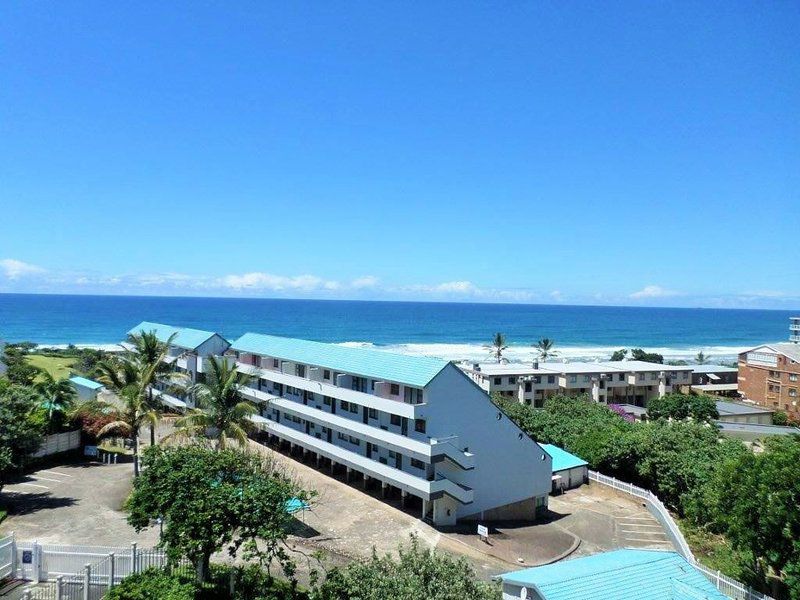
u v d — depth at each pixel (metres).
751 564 35.28
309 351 57.75
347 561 34.06
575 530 45.34
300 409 54.81
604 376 104.38
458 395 44.91
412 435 44.59
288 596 23.27
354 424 48.28
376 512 43.88
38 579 25.23
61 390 51.88
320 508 43.91
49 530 34.19
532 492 49.12
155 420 45.00
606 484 56.56
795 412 105.75
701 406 88.88
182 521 20.94
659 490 51.81
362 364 50.25
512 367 105.38
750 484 31.34
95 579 24.19
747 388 117.75
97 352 126.38
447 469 43.97
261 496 21.86
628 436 57.19
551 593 22.95
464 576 18.98
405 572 18.84
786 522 28.47
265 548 33.47
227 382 42.59
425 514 43.38
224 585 23.39
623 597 23.39
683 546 39.47
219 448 40.69
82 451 52.41
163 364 56.19
